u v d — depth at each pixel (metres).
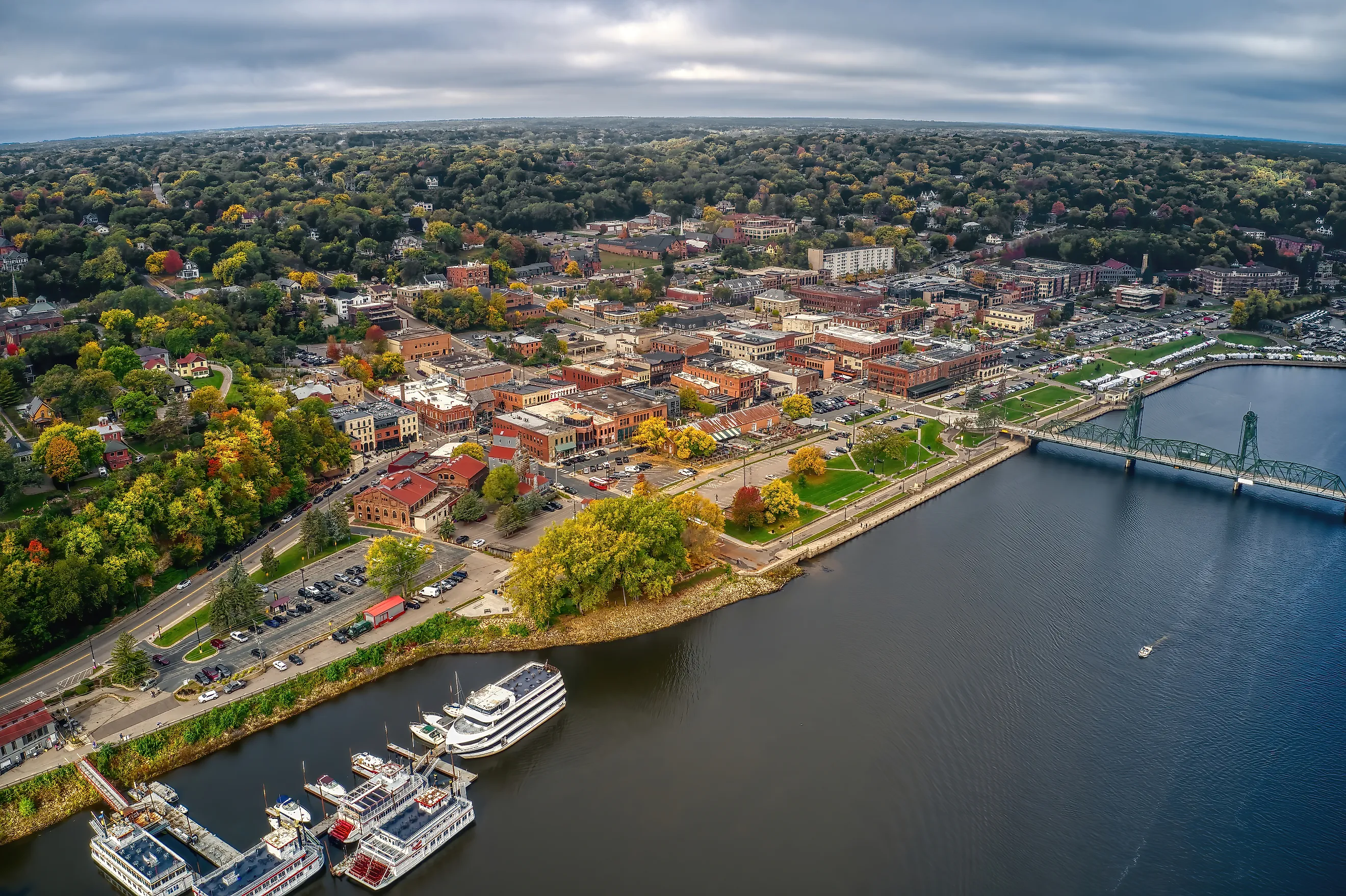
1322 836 179.38
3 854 176.75
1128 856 174.50
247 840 177.50
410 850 171.75
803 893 165.88
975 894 166.00
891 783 192.25
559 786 194.75
